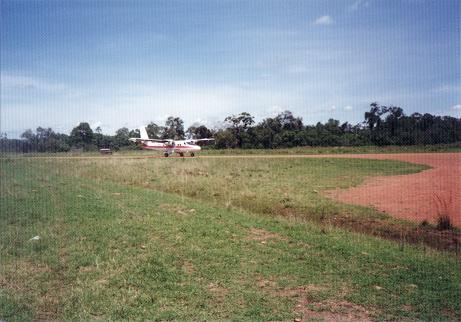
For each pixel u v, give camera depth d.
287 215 12.52
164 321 5.21
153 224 9.91
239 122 74.69
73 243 8.31
